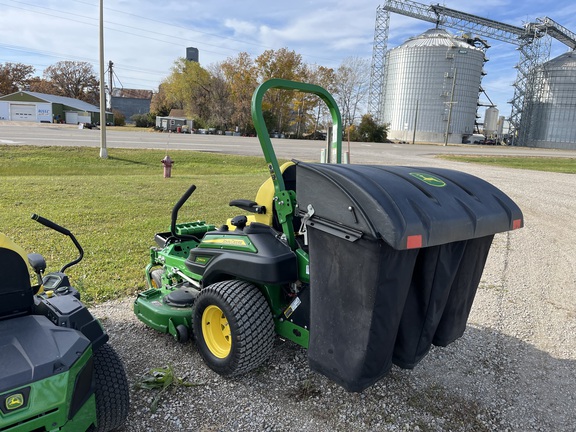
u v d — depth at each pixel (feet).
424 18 236.63
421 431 9.25
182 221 26.58
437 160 89.40
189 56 272.31
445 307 9.50
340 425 9.29
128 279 16.70
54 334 7.24
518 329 14.69
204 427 9.03
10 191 32.86
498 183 54.49
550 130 215.10
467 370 11.86
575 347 13.64
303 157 77.56
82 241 21.06
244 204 11.08
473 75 217.15
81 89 274.98
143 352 11.76
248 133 179.73
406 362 8.79
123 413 8.43
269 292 10.21
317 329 8.48
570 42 235.40
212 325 10.83
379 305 7.52
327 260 8.05
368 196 7.23
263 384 10.53
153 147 77.15
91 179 41.65
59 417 6.58
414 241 7.00
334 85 196.95
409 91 221.05
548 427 9.74
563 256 24.32
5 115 185.37
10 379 6.20
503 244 26.50
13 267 7.57
